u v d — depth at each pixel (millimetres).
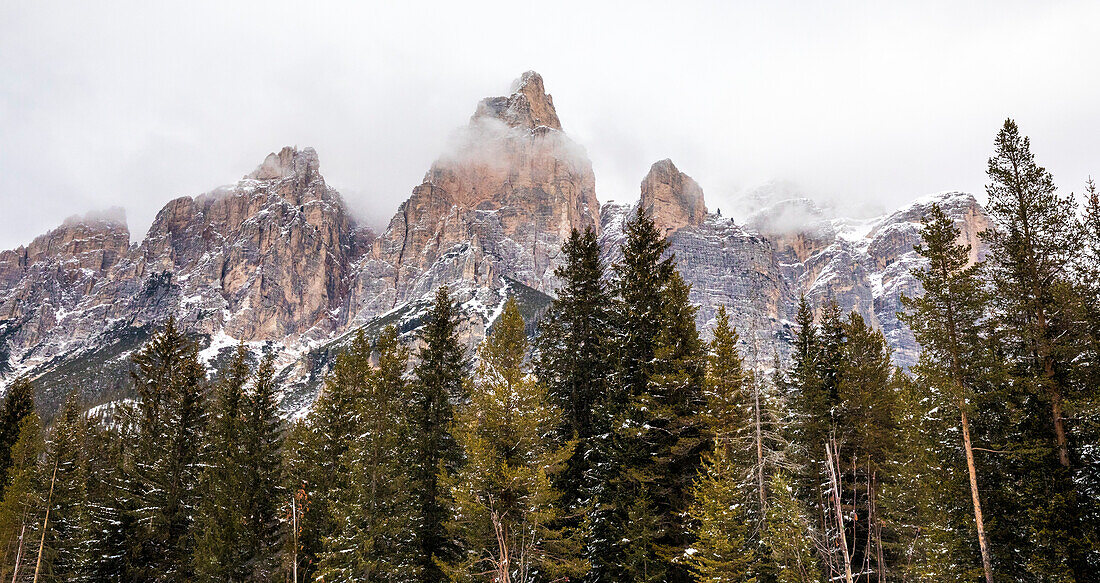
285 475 42531
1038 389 26484
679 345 35438
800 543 26953
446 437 40750
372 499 36750
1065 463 25734
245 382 48688
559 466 32656
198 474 45125
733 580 27375
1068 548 24406
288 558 38500
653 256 41344
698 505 30734
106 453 55750
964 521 26797
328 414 43250
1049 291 27484
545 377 40969
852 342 41312
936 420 28234
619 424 34781
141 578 43062
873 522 36250
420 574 36906
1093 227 28219
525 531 30766
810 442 36375
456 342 44969
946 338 27891
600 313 41344
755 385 32125
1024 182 29422
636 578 30859
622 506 33156
